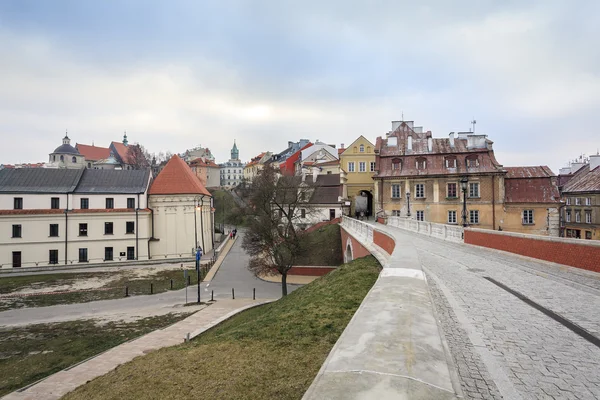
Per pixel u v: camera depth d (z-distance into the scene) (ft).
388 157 160.76
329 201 180.24
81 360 54.80
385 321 16.42
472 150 153.58
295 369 25.53
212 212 209.87
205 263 149.79
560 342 21.74
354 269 53.42
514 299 31.63
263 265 113.50
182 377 27.17
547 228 143.02
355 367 11.71
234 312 73.00
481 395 15.57
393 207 156.15
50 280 121.08
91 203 154.81
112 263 146.20
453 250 68.03
